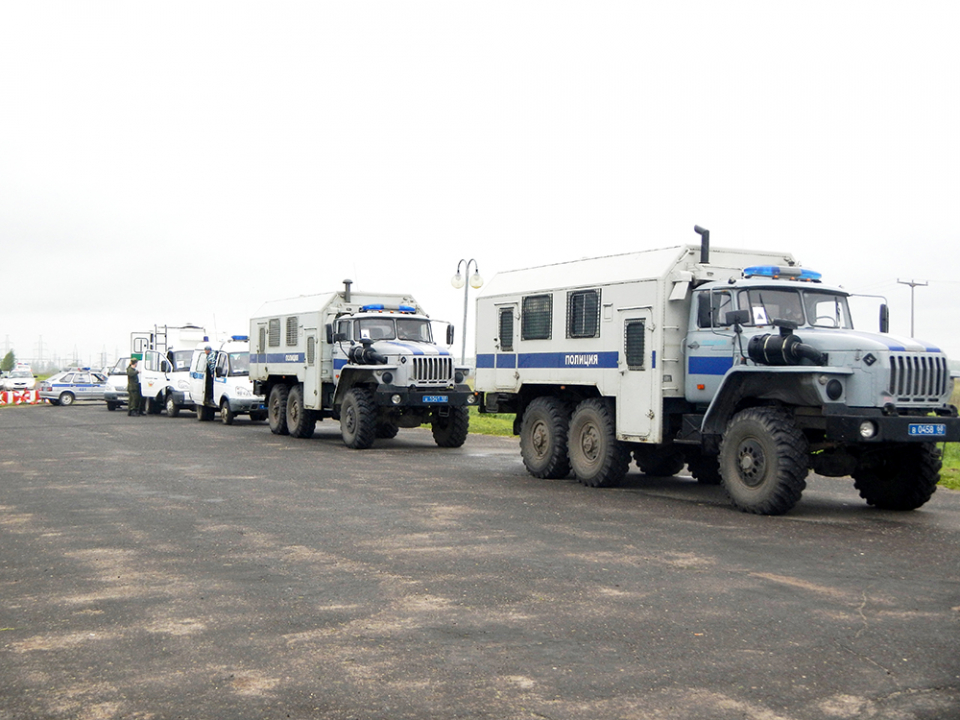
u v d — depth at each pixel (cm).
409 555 810
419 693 471
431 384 1883
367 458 1695
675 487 1309
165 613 621
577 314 1346
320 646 548
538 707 452
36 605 643
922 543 870
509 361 1488
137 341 3741
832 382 1009
